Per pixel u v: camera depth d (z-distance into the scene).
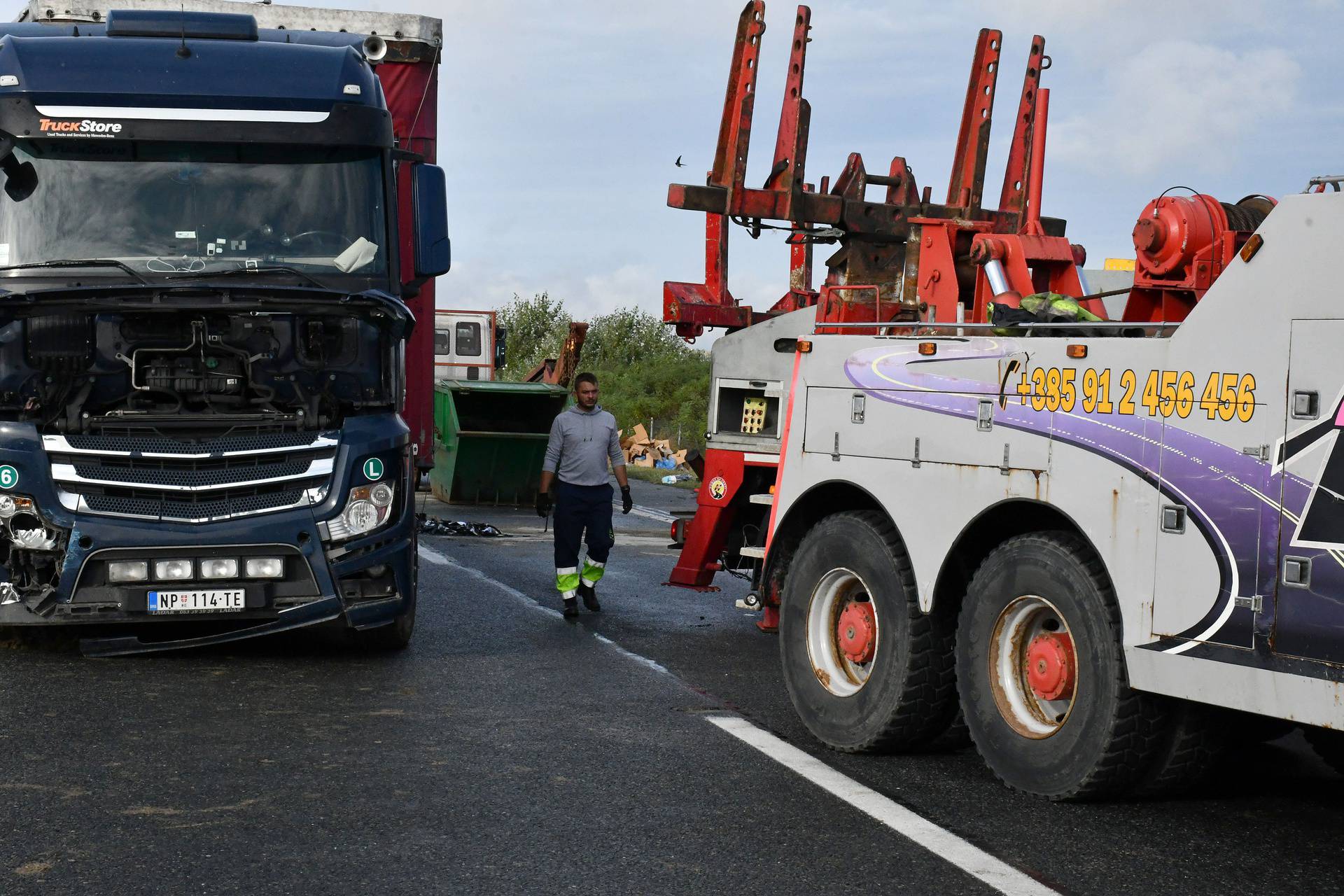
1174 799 5.64
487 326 28.94
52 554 7.71
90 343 7.88
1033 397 5.60
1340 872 4.73
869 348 6.56
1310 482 4.53
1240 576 4.73
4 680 7.38
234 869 4.50
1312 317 4.56
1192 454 4.91
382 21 11.70
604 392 49.62
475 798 5.38
